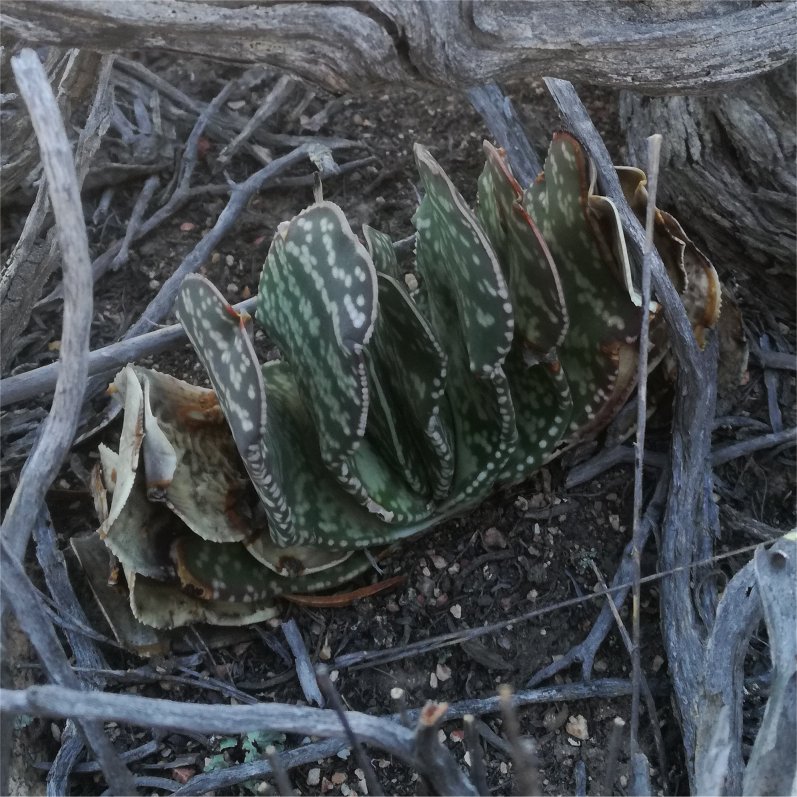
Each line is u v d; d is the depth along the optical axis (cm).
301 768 49
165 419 49
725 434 57
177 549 49
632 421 55
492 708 49
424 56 49
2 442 57
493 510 54
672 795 47
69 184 37
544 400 50
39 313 63
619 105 69
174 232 67
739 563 53
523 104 72
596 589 52
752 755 42
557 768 49
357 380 43
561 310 45
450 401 50
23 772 47
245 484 49
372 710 50
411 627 52
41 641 38
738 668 45
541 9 51
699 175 61
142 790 48
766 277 63
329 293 43
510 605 52
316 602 51
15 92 54
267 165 67
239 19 46
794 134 58
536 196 51
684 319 50
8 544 39
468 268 44
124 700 36
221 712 36
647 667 51
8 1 44
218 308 43
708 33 52
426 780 38
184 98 71
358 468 49
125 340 54
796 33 53
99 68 56
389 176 69
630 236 48
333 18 47
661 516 53
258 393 43
